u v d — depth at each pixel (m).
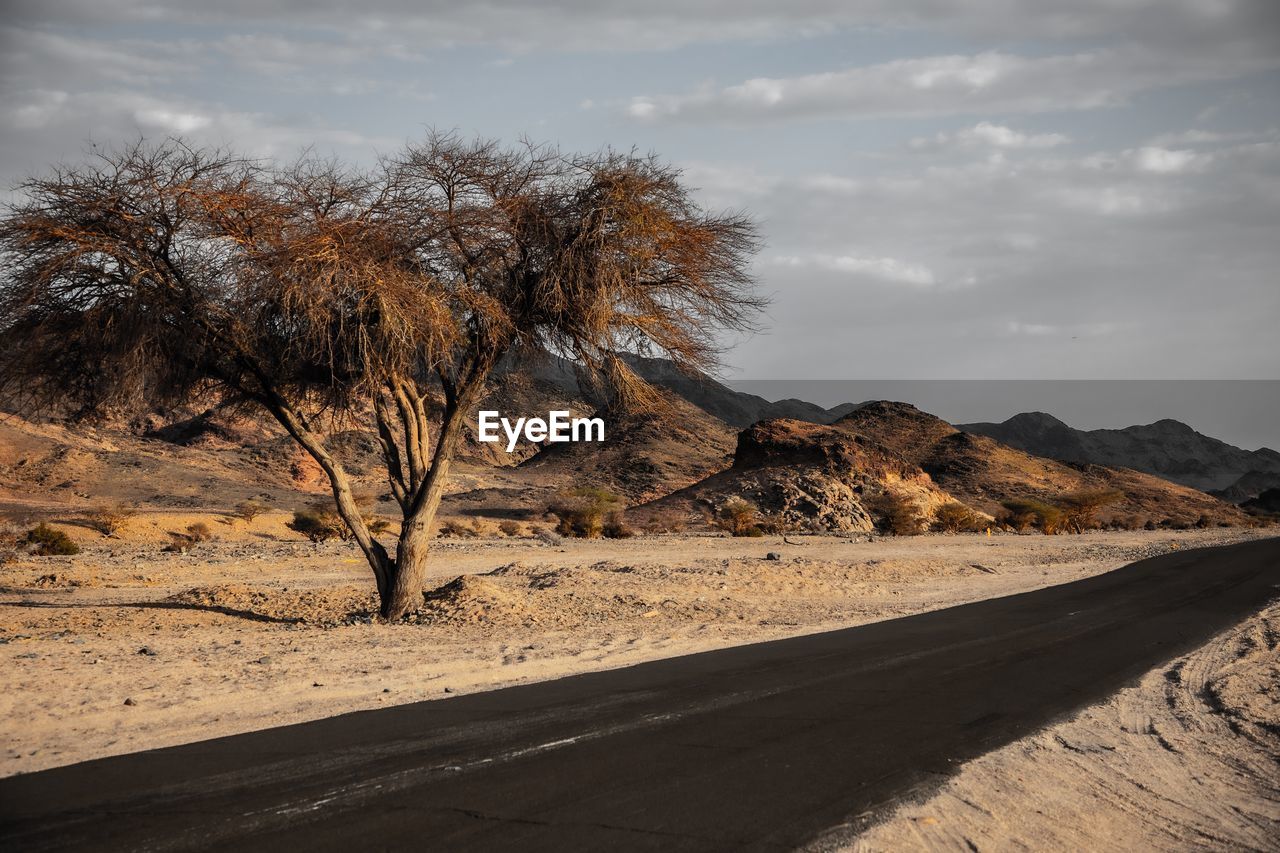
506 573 31.22
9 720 9.21
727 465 137.50
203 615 20.73
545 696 10.73
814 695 10.95
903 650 14.79
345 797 6.85
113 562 37.66
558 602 22.22
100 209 15.82
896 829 6.36
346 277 15.76
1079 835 6.50
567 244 17.89
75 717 9.38
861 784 7.39
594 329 18.23
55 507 72.25
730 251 19.09
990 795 7.27
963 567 34.69
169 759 7.88
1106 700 11.11
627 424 148.50
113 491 85.44
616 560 39.00
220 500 87.12
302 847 5.82
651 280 18.94
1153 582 28.06
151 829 6.14
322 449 19.44
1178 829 6.70
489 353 19.12
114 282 16.28
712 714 9.82
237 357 17.59
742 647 15.09
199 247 16.42
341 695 10.73
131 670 12.12
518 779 7.36
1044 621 18.97
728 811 6.64
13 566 34.84
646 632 17.19
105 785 7.11
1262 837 6.56
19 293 15.69
